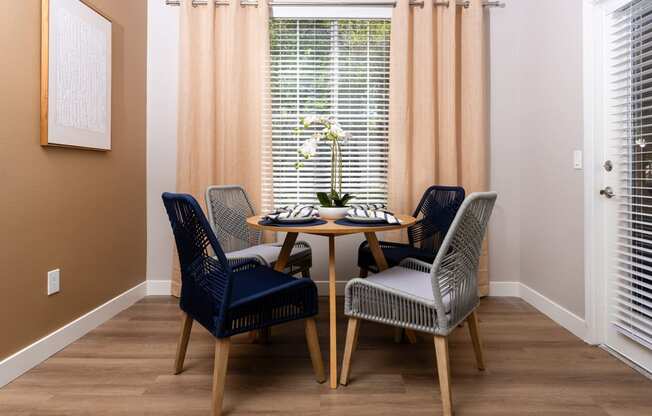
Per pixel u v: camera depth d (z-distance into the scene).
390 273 1.80
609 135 1.99
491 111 2.95
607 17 1.98
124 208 2.64
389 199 2.85
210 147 2.79
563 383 1.67
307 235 3.00
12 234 1.69
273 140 2.97
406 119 2.80
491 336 2.18
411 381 1.69
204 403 1.53
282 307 1.55
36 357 1.82
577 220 2.18
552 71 2.45
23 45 1.74
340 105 2.96
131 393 1.59
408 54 2.83
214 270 1.42
